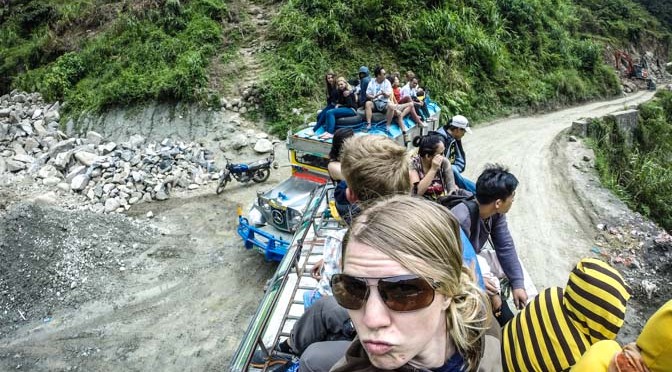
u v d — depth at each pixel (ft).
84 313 26.58
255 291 28.19
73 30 76.28
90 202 40.19
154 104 56.29
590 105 88.79
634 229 34.04
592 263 6.32
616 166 59.82
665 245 30.60
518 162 50.16
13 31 81.20
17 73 73.67
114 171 43.29
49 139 53.16
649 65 138.00
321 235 16.39
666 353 3.89
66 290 28.30
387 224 3.84
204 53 61.36
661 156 78.18
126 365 22.86
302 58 61.21
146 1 69.31
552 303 6.66
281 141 52.42
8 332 25.14
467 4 80.64
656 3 167.32
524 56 85.25
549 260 30.96
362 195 8.78
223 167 47.60
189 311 26.63
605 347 4.71
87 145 49.01
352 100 33.91
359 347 4.43
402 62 66.33
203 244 33.78
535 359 6.43
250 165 42.65
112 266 30.86
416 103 38.47
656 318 4.01
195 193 42.27
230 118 54.95
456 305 4.16
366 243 3.82
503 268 12.47
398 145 9.02
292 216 26.48
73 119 58.23
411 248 3.69
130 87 57.00
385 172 8.51
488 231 12.10
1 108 63.10
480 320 4.36
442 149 14.23
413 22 69.15
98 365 22.93
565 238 33.65
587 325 6.14
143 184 41.93
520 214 37.70
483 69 75.41
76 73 65.46
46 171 45.44
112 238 33.40
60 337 24.79
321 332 8.52
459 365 4.26
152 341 24.40
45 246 30.68
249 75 59.72
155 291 28.45
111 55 65.98
